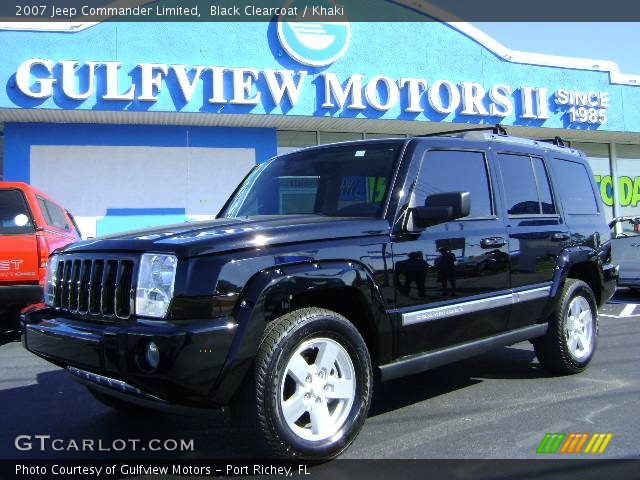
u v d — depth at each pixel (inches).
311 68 486.0
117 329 117.5
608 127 592.1
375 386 197.2
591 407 170.2
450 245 159.2
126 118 468.8
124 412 172.7
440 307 153.5
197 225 143.9
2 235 269.4
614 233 552.4
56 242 296.4
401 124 522.0
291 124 509.4
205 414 121.2
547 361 204.4
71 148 475.5
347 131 545.6
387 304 141.3
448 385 197.6
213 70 457.7
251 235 126.2
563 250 201.3
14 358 252.1
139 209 486.9
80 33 442.0
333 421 133.0
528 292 182.4
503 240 175.8
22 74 426.6
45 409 178.1
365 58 502.0
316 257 130.3
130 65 448.5
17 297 267.7
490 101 539.2
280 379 121.4
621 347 253.6
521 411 168.1
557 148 221.5
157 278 118.0
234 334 115.7
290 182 175.6
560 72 573.3
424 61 521.7
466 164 174.7
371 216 149.2
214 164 504.7
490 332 173.6
